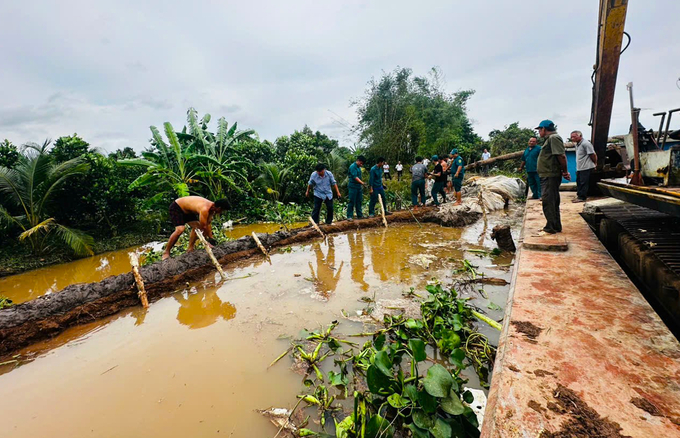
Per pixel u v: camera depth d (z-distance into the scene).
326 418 2.14
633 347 1.66
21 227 8.22
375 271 4.89
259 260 5.92
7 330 3.31
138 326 3.63
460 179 9.19
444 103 22.00
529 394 1.39
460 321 2.90
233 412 2.24
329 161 16.81
